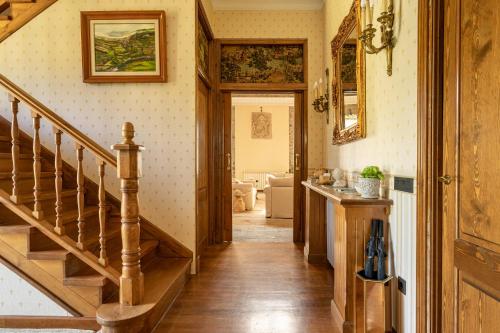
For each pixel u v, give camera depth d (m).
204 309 2.37
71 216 2.46
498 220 1.15
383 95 2.15
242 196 6.95
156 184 3.12
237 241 4.36
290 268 3.26
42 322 2.11
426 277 1.60
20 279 2.13
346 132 2.95
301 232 4.34
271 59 4.33
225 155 4.37
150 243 2.97
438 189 1.56
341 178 3.00
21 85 3.15
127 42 3.07
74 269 2.19
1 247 2.12
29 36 3.14
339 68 3.25
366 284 1.89
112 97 3.13
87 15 3.06
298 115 4.35
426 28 1.58
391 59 2.00
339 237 2.19
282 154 9.81
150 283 2.42
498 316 1.14
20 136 3.10
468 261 1.32
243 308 2.38
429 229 1.58
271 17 4.26
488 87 1.20
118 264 2.37
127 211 2.01
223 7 4.25
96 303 2.10
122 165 1.99
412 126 1.76
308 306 2.42
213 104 4.23
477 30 1.26
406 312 1.82
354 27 2.74
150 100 3.12
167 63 3.10
